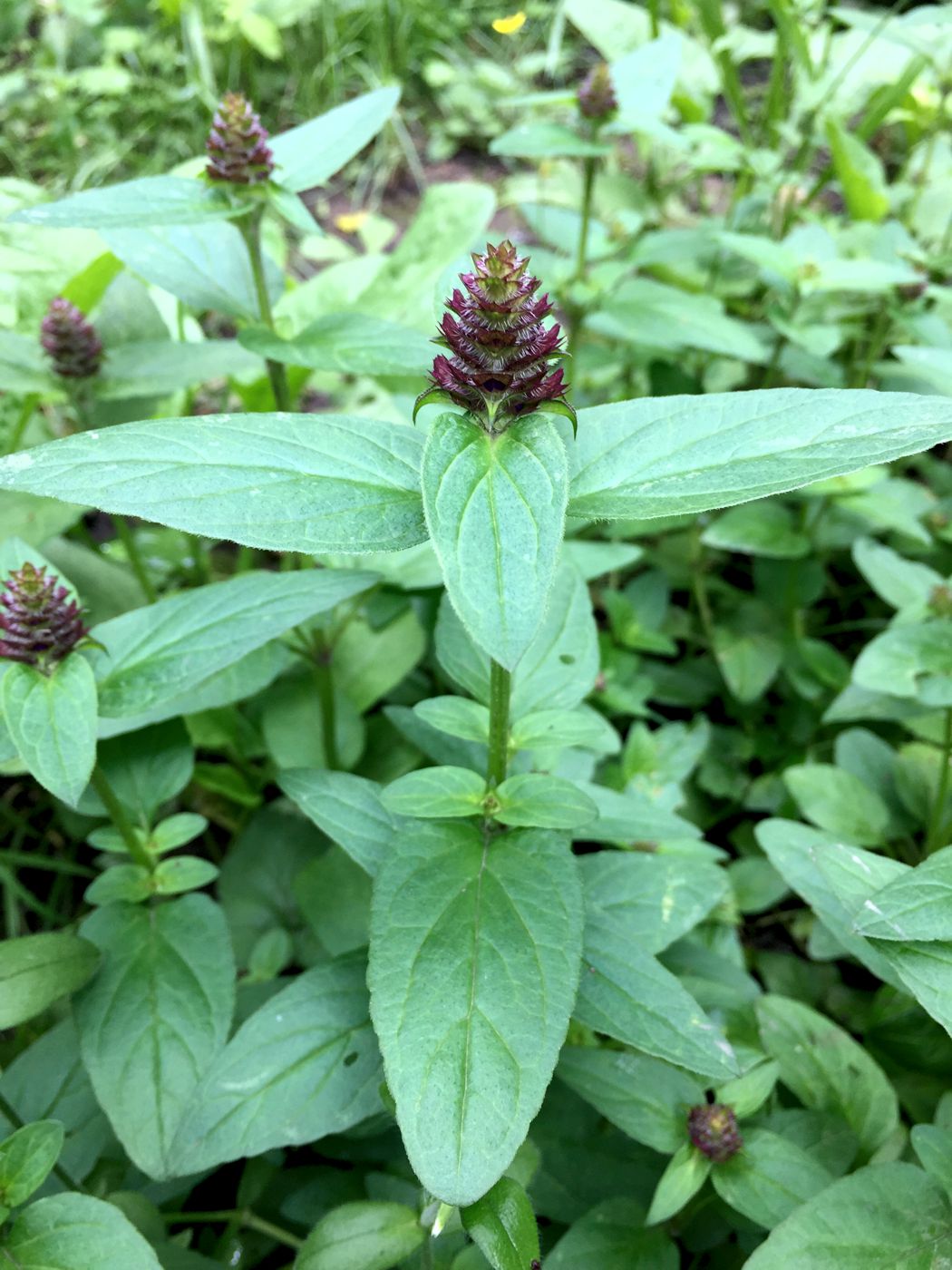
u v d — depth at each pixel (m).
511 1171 0.16
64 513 0.25
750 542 0.29
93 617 0.28
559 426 0.13
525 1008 0.12
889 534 0.32
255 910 0.25
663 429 0.13
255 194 0.19
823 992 0.24
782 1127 0.18
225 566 0.34
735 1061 0.14
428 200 0.32
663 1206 0.16
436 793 0.15
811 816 0.25
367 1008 0.16
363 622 0.29
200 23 0.44
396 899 0.13
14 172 0.47
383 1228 0.15
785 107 0.41
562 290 0.30
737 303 0.37
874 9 0.51
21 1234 0.14
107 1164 0.19
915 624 0.23
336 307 0.31
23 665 0.16
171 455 0.12
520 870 0.14
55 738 0.15
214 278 0.22
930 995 0.13
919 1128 0.15
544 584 0.10
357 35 0.52
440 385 0.12
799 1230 0.14
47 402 0.29
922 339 0.29
